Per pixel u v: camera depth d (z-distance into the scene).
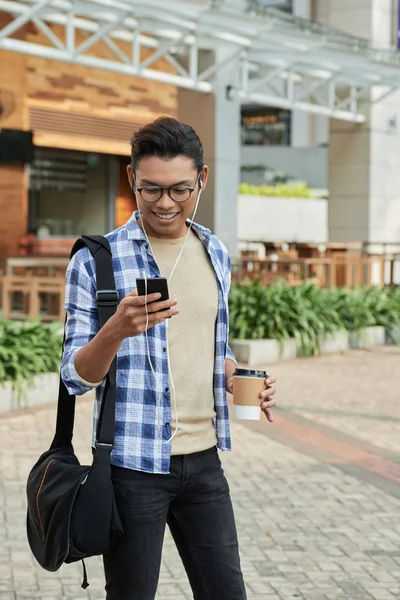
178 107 20.03
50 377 9.68
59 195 21.56
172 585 4.86
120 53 16.19
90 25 16.39
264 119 42.72
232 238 20.28
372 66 19.50
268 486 6.80
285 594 4.76
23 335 10.02
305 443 8.20
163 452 2.88
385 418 9.40
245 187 33.84
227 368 3.12
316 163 40.97
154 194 2.84
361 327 14.91
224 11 14.82
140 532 2.86
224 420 3.05
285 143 43.47
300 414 9.48
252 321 13.34
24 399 9.30
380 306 15.53
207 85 18.77
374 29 23.88
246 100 20.12
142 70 16.58
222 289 3.05
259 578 4.98
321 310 14.29
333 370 12.44
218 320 3.05
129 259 2.95
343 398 10.44
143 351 2.89
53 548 2.74
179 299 2.97
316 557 5.34
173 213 2.88
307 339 13.47
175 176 2.82
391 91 22.28
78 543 2.72
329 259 17.61
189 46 18.09
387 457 7.79
